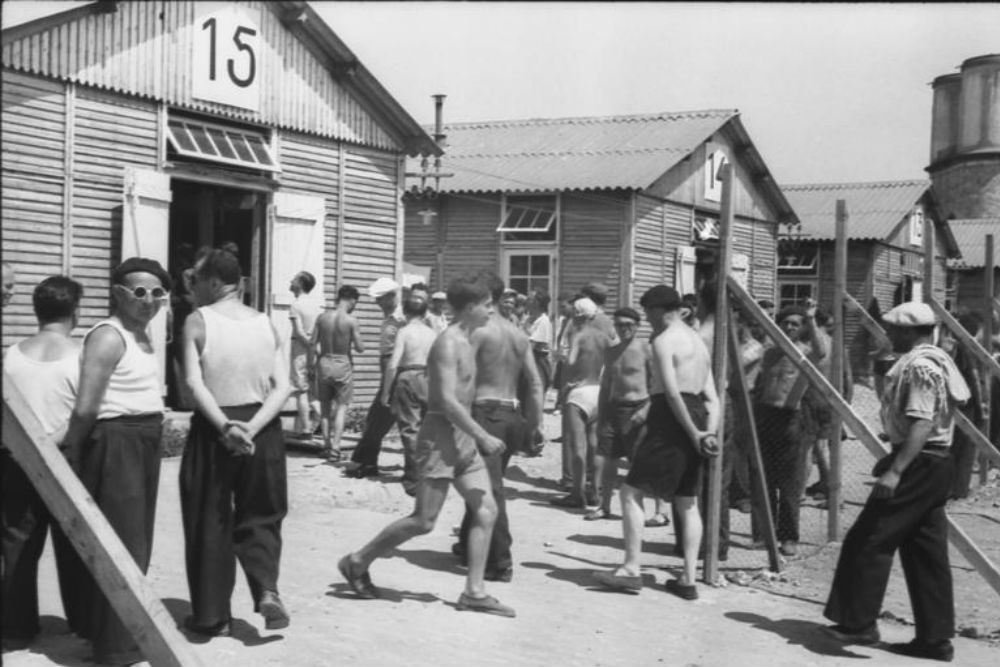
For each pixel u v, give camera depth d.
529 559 6.72
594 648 4.85
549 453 11.62
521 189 19.55
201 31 11.49
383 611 5.21
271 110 12.36
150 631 3.44
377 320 14.03
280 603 4.54
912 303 5.21
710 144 22.14
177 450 10.12
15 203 9.87
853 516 8.84
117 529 4.24
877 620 5.79
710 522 6.30
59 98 10.24
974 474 11.96
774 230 24.39
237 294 4.74
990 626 5.77
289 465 9.75
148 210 10.96
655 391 5.87
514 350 6.25
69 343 4.54
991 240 10.80
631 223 19.42
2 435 3.36
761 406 7.32
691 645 5.01
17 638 4.40
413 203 20.86
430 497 5.26
